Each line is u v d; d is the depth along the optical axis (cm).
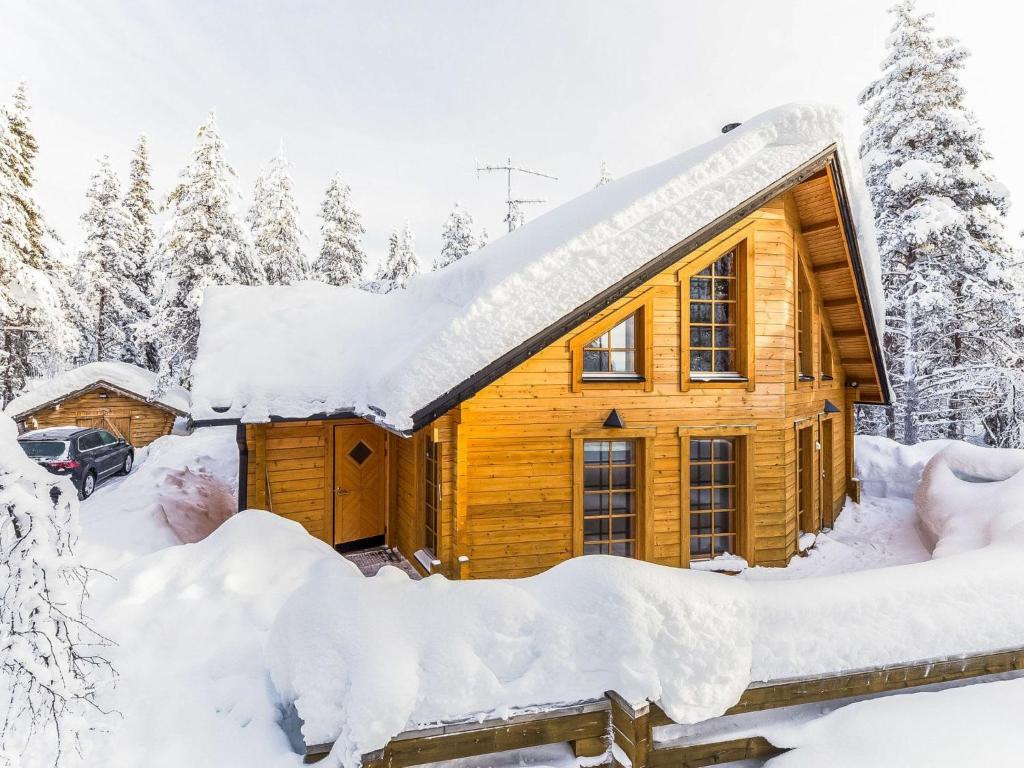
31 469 381
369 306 1166
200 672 425
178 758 346
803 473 988
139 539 778
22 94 2041
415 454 835
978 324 1647
